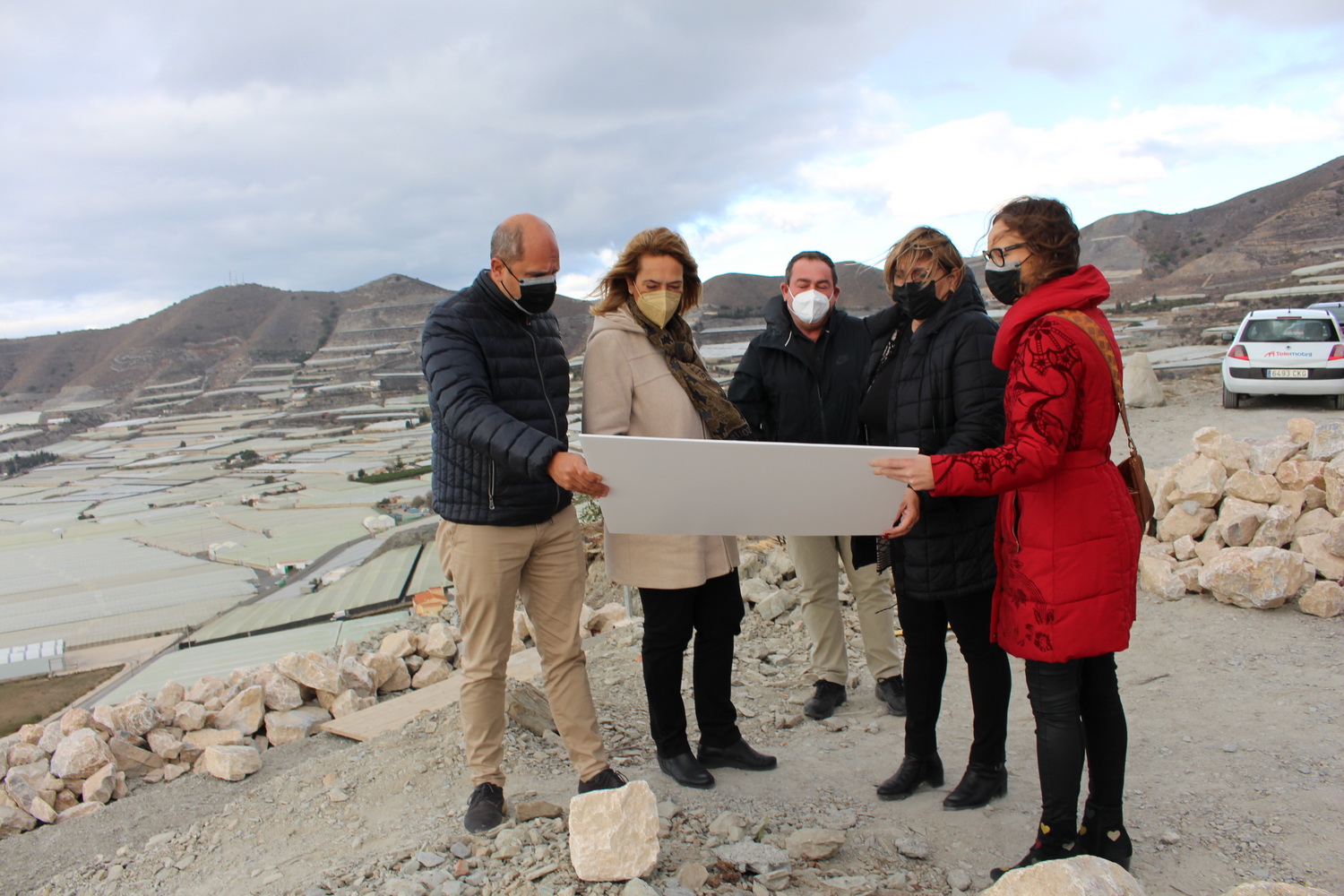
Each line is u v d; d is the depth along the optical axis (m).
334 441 171.88
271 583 56.75
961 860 2.30
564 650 2.73
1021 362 2.00
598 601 7.20
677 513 2.40
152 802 4.02
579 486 2.28
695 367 2.95
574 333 141.50
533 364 2.66
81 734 4.31
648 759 3.24
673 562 2.82
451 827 2.59
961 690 3.82
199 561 70.00
